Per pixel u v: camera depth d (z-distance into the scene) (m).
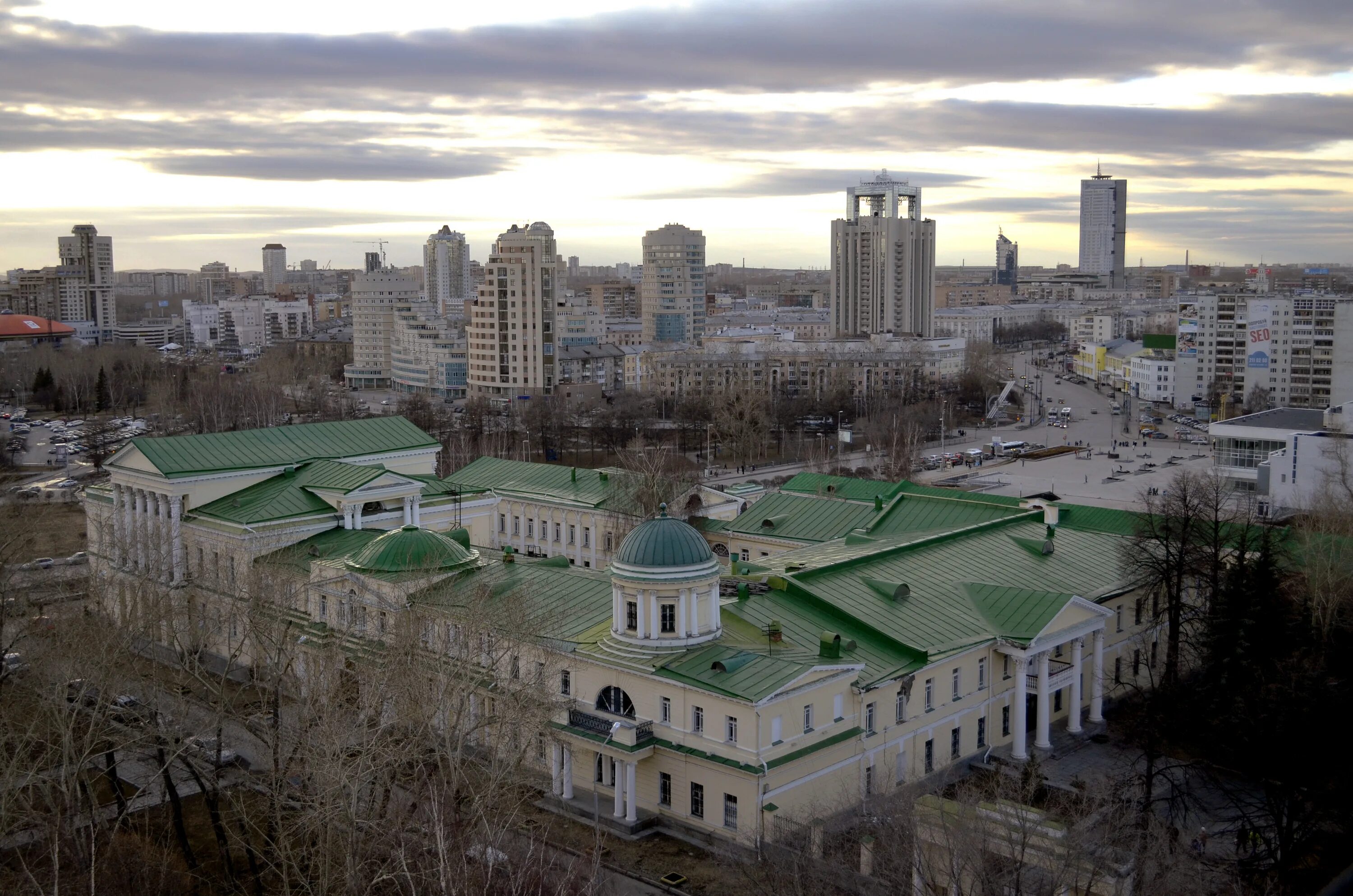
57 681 93.62
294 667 117.06
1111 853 75.00
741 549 169.75
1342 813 85.38
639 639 104.94
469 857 84.88
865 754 102.62
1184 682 111.69
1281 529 150.75
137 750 98.31
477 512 166.62
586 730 102.75
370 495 149.00
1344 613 117.81
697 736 97.81
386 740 87.69
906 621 114.19
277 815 81.88
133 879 87.19
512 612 106.75
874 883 78.62
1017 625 115.81
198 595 134.75
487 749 98.94
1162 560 129.12
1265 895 80.12
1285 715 88.38
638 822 98.94
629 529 180.62
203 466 152.38
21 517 174.75
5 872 86.62
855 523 161.75
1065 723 122.31
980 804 78.75
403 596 117.75
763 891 81.12
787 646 104.69
